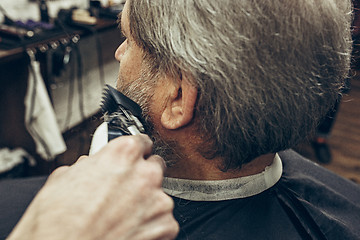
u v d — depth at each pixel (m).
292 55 0.42
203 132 0.49
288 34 0.41
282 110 0.45
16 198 0.76
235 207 0.56
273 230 0.56
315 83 0.45
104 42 2.29
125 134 0.47
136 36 0.47
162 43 0.44
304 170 0.74
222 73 0.42
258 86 0.43
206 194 0.56
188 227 0.55
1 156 1.57
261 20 0.40
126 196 0.31
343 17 0.46
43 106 1.48
